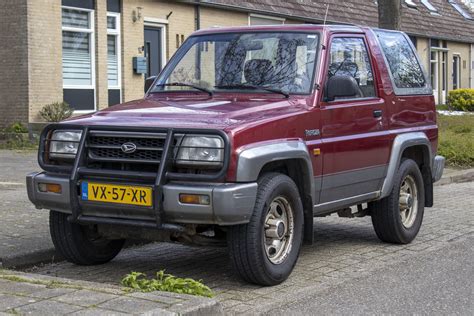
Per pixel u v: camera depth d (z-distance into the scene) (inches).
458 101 1277.1
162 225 205.0
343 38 266.4
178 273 242.7
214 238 222.4
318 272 243.9
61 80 658.2
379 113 272.7
